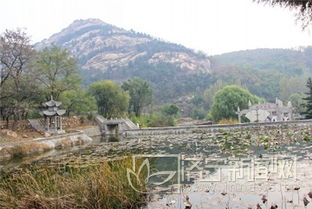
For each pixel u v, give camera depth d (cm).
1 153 1786
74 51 15400
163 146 1805
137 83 5322
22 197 534
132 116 4684
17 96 2628
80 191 546
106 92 4475
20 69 2684
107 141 2719
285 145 1355
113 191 564
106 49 14162
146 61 11812
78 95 3672
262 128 2836
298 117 4922
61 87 3325
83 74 11194
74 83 3469
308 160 934
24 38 2716
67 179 595
